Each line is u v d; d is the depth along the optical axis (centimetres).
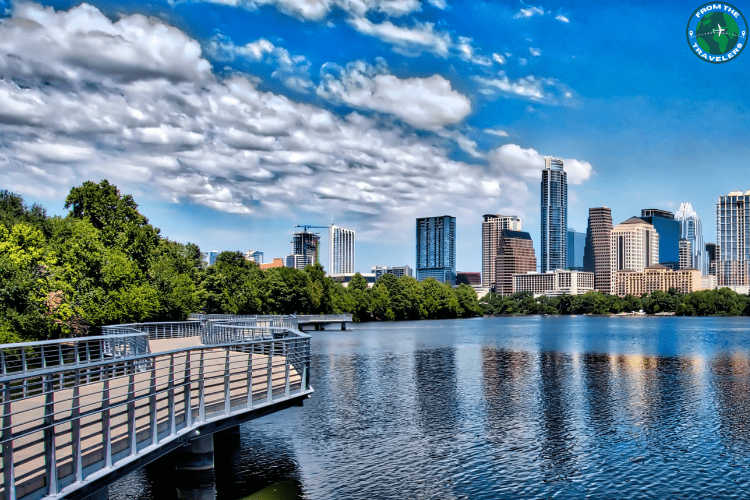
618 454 3294
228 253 15088
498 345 10244
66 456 1542
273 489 2653
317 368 6631
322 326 15538
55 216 8362
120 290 6406
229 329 4272
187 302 8612
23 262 4953
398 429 3762
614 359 7981
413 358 7769
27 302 4584
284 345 2580
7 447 1263
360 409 4347
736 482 2881
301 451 3256
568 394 5069
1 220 7888
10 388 1290
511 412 4303
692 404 4666
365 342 10600
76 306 5544
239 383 2966
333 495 2614
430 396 4888
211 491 2605
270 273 15475
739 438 3634
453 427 3834
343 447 3347
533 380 5862
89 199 7588
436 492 2689
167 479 2719
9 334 4231
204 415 2100
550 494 2703
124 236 7600
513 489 2755
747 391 5288
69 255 6147
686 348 9906
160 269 8756
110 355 4141
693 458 3241
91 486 1537
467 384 5547
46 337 4888
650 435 3694
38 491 1364
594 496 2688
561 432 3747
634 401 4772
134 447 1695
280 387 2653
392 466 3031
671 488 2802
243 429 3744
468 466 3053
